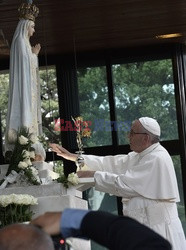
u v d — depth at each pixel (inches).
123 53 427.5
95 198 409.7
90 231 54.0
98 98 425.7
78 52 427.5
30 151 216.4
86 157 223.5
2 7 331.3
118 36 399.5
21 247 53.6
